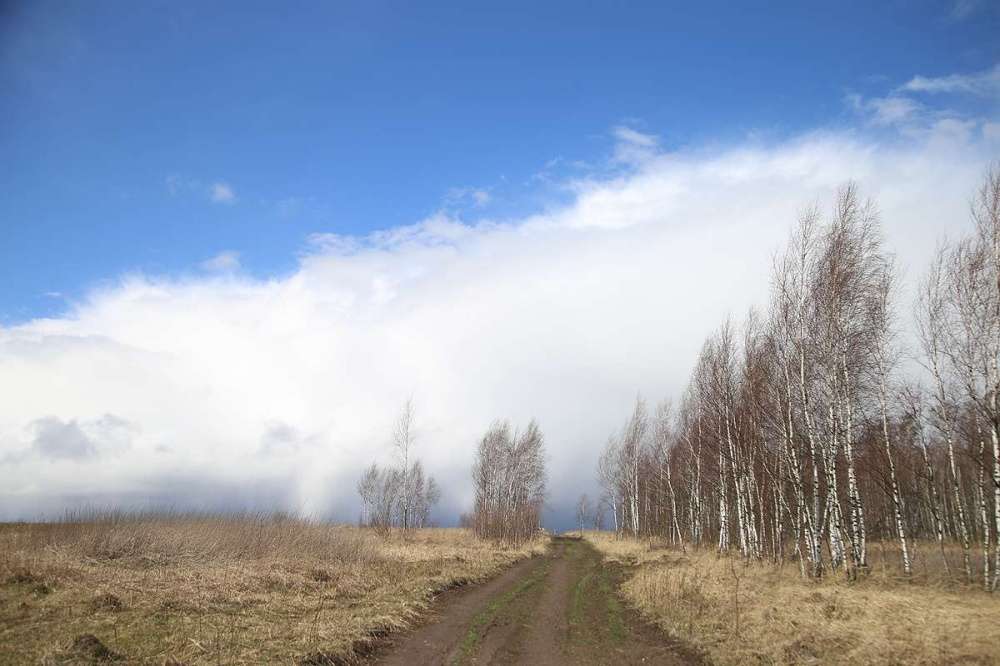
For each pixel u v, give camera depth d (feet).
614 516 264.72
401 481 213.66
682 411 170.30
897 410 86.58
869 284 77.41
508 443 230.07
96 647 31.27
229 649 34.99
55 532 63.10
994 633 37.58
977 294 68.95
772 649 41.04
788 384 85.97
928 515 139.64
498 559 122.62
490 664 40.16
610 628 55.11
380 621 47.01
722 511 122.52
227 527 78.95
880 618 43.83
